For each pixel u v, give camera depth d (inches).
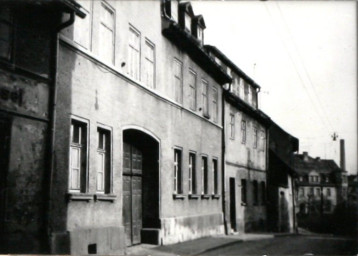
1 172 358.9
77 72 458.3
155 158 668.1
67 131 437.4
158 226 658.8
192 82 839.7
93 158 485.1
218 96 992.9
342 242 917.2
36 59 398.6
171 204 708.0
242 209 1117.1
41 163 399.9
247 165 1189.7
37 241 389.1
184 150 778.2
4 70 360.2
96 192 497.4
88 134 476.1
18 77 375.6
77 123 470.3
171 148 717.9
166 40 713.6
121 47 561.9
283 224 1445.6
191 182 821.2
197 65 861.8
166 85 707.4
